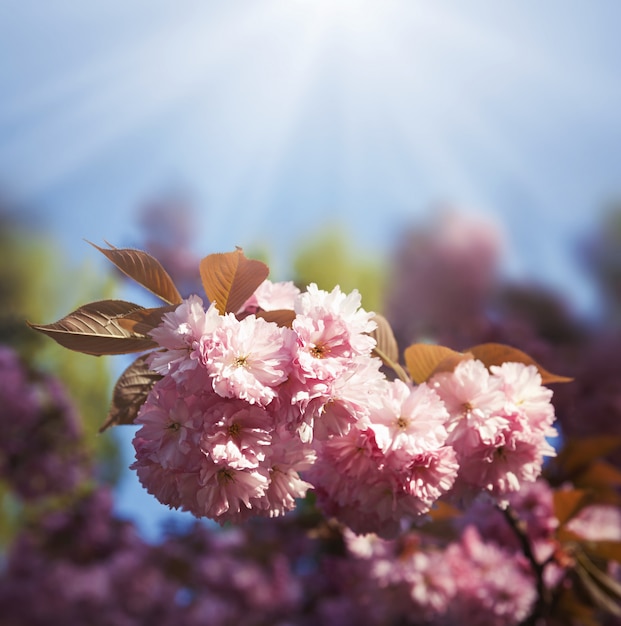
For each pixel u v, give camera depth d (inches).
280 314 28.6
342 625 63.3
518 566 44.2
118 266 29.4
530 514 43.8
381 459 29.4
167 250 94.4
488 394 30.0
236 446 27.3
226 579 78.4
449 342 89.8
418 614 44.1
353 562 50.6
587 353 88.4
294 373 27.4
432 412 29.5
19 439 88.0
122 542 91.6
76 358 93.2
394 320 91.6
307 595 76.2
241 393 27.0
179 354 27.5
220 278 28.8
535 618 37.9
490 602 42.8
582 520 43.7
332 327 27.6
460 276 91.8
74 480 90.6
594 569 39.2
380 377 28.5
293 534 78.6
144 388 30.5
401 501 29.8
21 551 90.7
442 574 44.1
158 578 85.5
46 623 86.6
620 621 44.1
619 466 69.5
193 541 86.0
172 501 28.5
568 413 85.7
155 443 28.0
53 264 100.0
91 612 85.7
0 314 94.3
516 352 31.4
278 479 28.9
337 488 30.5
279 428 28.3
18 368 89.5
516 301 92.6
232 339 27.2
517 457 30.4
